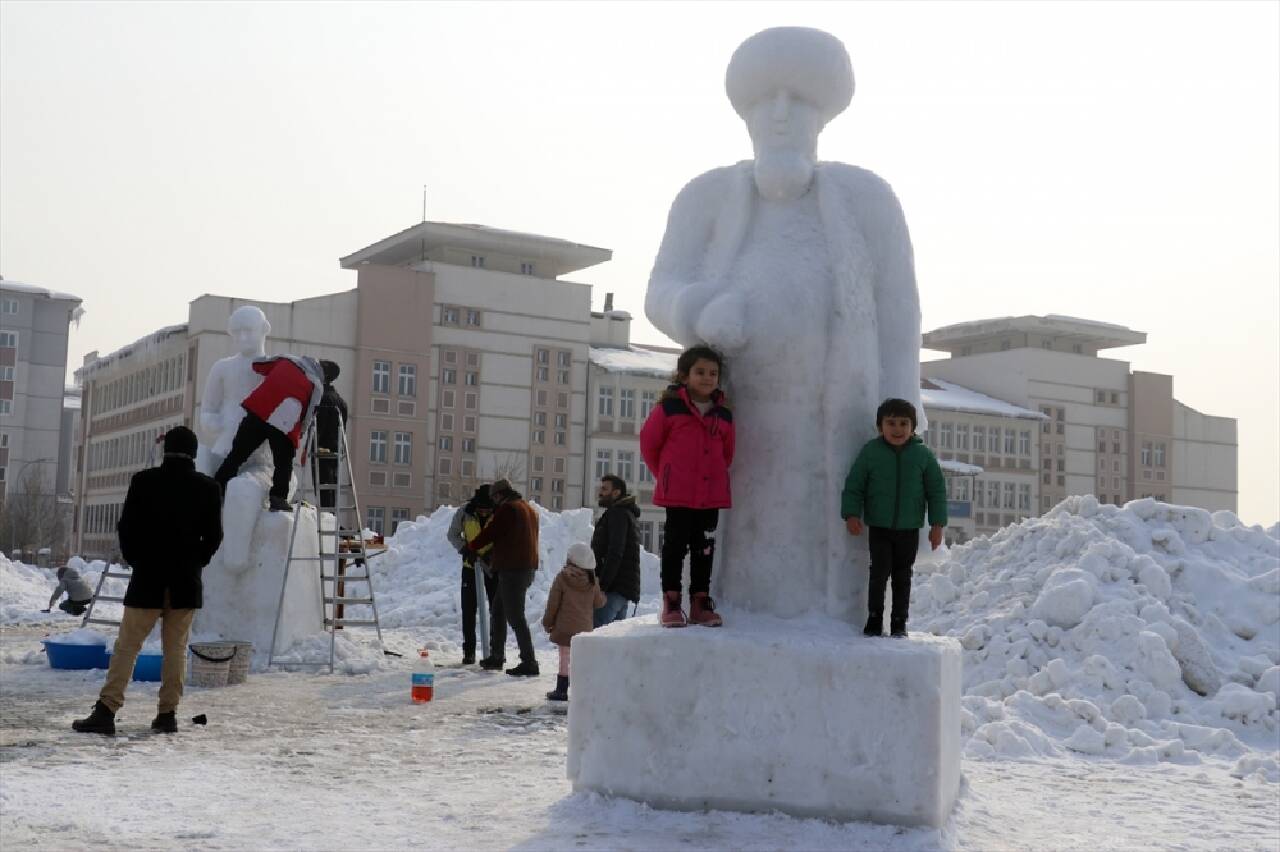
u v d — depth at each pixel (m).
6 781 6.50
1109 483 85.50
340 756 7.75
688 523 6.38
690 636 6.07
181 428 8.67
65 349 82.94
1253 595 12.53
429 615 20.23
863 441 6.55
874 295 6.72
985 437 80.38
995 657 11.48
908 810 5.79
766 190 6.78
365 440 65.06
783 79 6.80
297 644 14.07
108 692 8.39
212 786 6.57
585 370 71.44
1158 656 10.92
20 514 70.31
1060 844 5.86
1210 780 8.10
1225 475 90.69
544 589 22.19
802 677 5.92
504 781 6.94
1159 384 87.19
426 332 66.75
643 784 6.05
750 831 5.71
